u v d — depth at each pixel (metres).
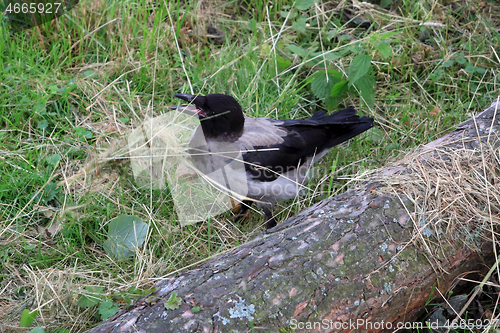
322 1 5.40
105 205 3.57
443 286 2.68
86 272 3.07
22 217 3.42
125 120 4.14
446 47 4.97
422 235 2.62
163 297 2.37
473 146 3.06
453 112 4.40
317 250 2.49
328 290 2.37
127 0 4.90
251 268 2.44
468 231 2.71
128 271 3.18
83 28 4.69
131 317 2.29
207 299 2.30
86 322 2.77
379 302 2.43
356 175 3.40
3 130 3.85
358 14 5.25
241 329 2.22
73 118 4.20
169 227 3.47
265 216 3.63
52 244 3.31
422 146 3.47
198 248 3.45
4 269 3.12
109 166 3.66
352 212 2.68
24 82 4.23
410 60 4.90
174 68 4.66
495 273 2.89
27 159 3.74
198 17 5.11
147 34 4.78
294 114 4.45
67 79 4.41
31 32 4.71
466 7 5.28
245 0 5.39
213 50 4.95
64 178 3.65
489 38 4.98
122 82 4.51
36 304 2.86
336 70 4.52
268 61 4.71
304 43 4.99
